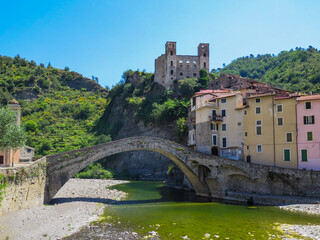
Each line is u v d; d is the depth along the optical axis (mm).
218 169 53625
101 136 131750
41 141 130375
